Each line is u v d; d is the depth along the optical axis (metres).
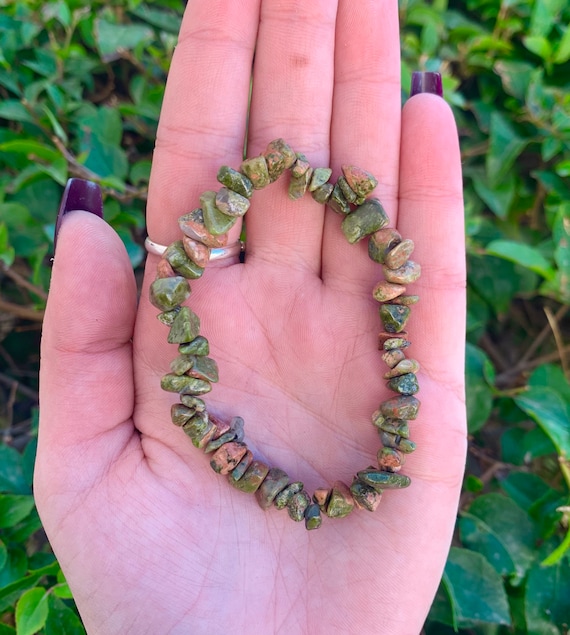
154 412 0.12
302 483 0.12
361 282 0.13
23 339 0.19
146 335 0.12
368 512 0.12
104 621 0.11
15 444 0.17
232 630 0.11
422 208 0.13
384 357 0.12
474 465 0.18
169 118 0.12
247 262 0.13
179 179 0.12
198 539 0.11
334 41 0.12
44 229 0.15
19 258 0.18
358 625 0.11
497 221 0.18
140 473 0.11
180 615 0.11
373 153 0.13
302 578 0.11
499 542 0.15
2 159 0.16
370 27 0.12
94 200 0.11
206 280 0.12
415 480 0.12
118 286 0.11
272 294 0.13
